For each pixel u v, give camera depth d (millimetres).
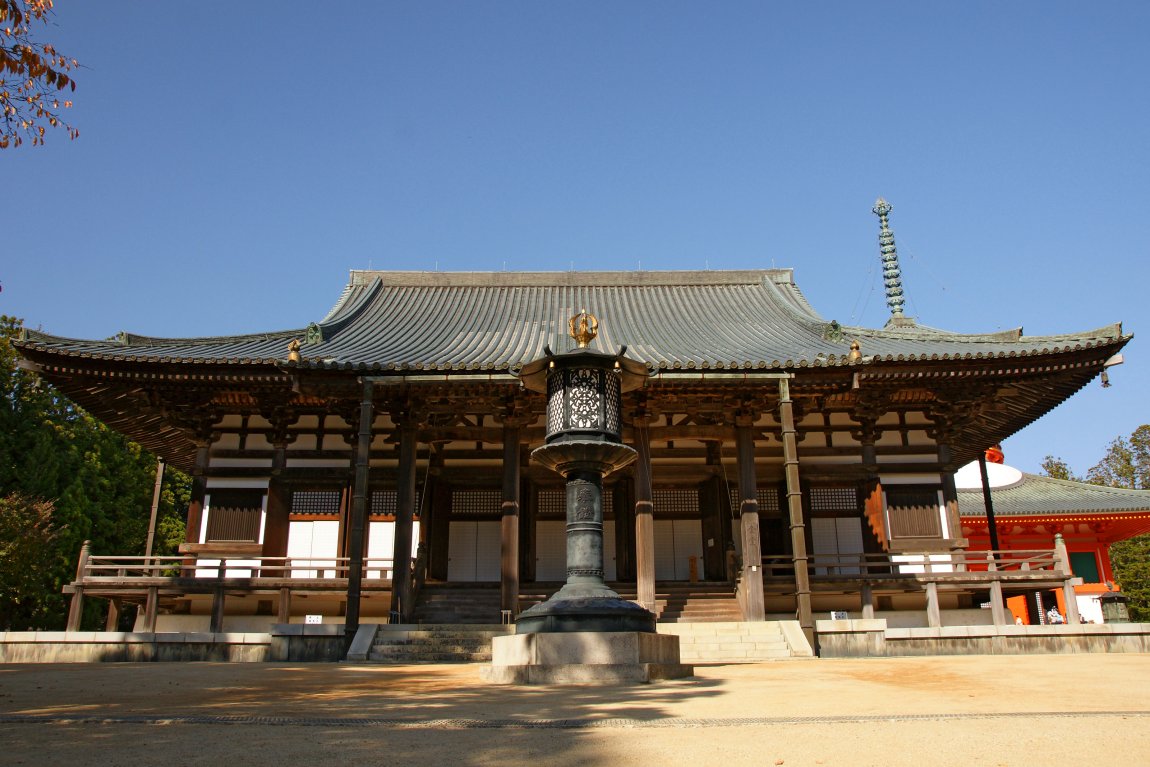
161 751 5402
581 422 12602
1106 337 21578
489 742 5750
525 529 25719
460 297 32156
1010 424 27156
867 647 18438
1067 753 5203
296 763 5004
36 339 21656
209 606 24266
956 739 5727
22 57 10156
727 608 22062
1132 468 56875
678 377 19984
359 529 18703
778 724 6465
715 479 25719
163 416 24359
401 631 18766
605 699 8523
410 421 22047
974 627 18562
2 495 38062
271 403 24234
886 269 33625
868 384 23484
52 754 5289
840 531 24859
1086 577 36594
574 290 32969
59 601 39031
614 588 24016
